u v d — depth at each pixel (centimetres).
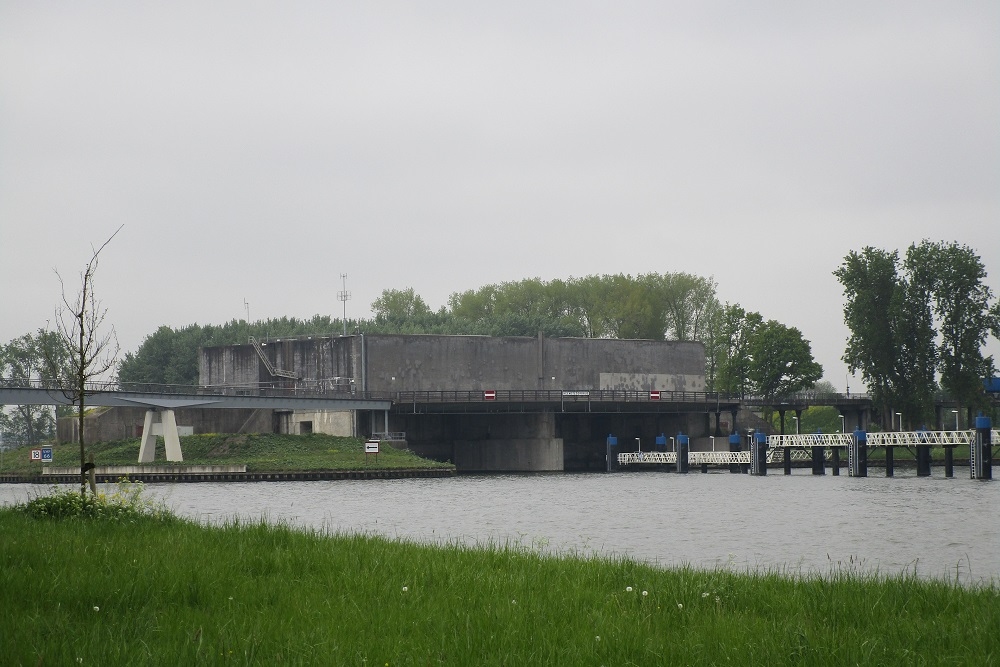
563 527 6066
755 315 18100
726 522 6328
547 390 16275
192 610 1986
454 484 11588
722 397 16725
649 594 2377
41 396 11212
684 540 5303
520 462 15988
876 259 15025
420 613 2036
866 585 2497
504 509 7550
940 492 8912
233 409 15562
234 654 1659
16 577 2131
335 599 2153
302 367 16262
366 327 19875
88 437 14450
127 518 3272
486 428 16825
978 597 2392
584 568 2747
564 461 17288
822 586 2466
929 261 14712
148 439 12862
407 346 16100
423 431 16675
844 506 7456
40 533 2831
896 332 14738
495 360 16775
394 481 12444
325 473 12875
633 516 6869
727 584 2511
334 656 1678
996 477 11488
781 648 1848
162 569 2262
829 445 12669
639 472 15288
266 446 13988
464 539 5206
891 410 15062
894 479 11350
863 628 2078
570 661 1719
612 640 1839
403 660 1694
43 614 1892
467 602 2177
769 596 2377
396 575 2441
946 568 4166
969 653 1856
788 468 13375
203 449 13812
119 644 1686
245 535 3009
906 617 2181
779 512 7025
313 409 14088
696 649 1827
